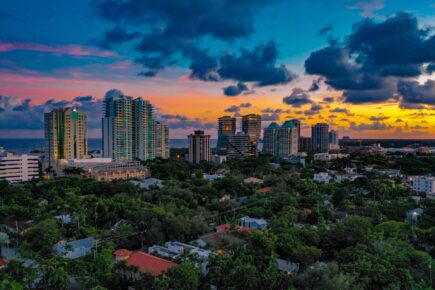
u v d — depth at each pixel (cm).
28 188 16175
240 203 13812
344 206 12612
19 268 6856
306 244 8306
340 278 5675
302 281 6319
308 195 14138
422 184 17050
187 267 6538
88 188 15738
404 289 6059
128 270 7181
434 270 6538
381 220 10731
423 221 10194
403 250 7225
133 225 10338
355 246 7738
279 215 11188
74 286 6981
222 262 6712
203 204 13975
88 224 10906
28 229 9519
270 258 6981
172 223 9556
